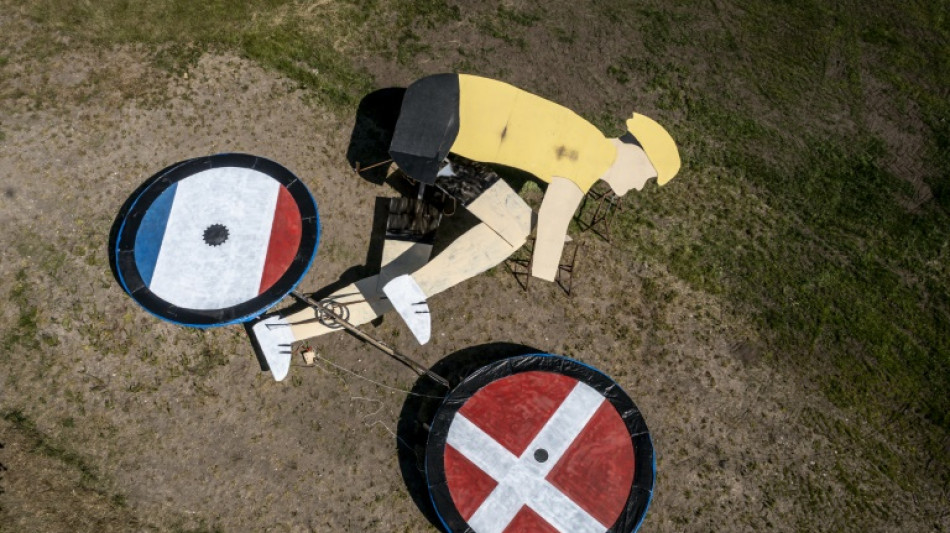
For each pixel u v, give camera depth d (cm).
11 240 1473
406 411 1454
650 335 1569
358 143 1698
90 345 1409
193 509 1330
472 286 1576
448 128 1426
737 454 1473
